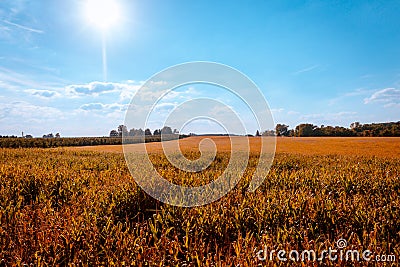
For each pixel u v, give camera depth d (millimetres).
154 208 5492
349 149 25047
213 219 4320
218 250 3686
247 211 4703
